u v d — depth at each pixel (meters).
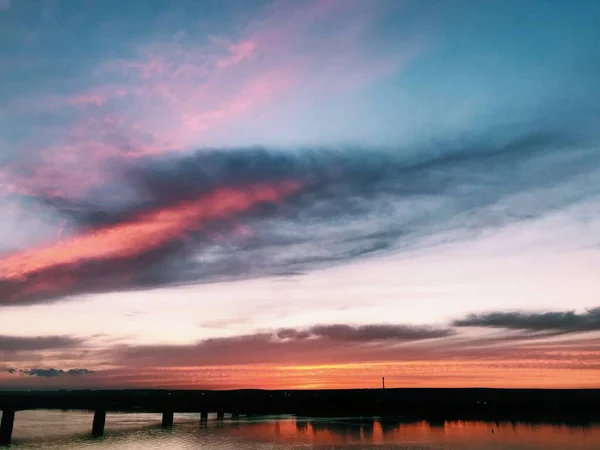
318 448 91.44
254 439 106.38
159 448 94.00
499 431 118.62
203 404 162.50
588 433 112.19
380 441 100.75
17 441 107.25
